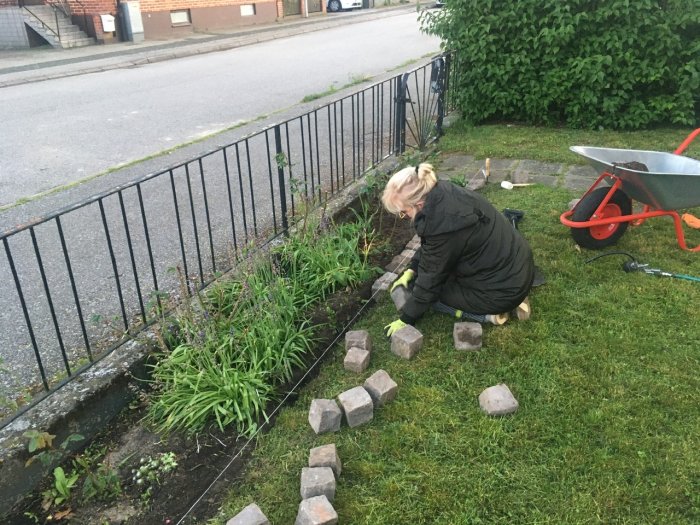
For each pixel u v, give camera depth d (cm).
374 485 247
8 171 702
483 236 310
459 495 239
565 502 234
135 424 296
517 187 564
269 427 285
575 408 280
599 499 233
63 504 249
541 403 285
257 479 254
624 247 433
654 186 378
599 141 698
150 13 2041
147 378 320
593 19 699
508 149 681
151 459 268
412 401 290
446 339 337
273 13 2608
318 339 346
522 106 777
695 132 434
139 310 380
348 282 400
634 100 726
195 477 259
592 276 393
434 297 325
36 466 258
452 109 834
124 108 1035
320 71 1366
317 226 439
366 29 2336
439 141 735
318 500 230
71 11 1967
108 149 782
